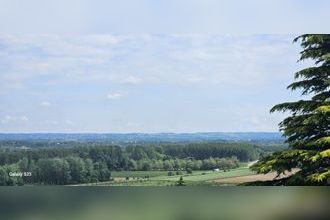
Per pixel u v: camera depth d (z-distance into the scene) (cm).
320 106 1234
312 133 1302
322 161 1220
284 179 1223
